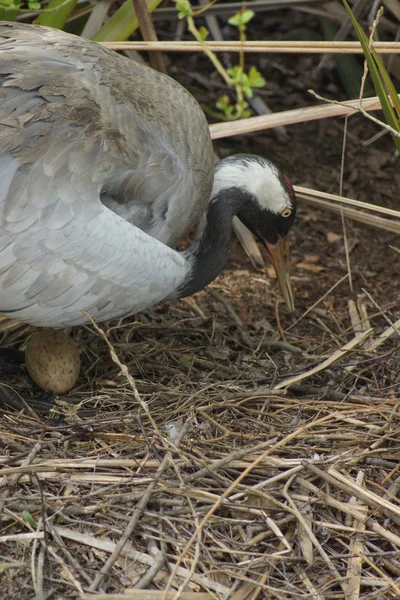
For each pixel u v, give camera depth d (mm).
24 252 8445
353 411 9289
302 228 13555
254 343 11039
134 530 7730
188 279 10180
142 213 9477
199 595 7266
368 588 7605
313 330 11594
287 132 14805
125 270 8875
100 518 7809
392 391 10023
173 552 7676
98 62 9312
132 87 9383
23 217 8375
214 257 10242
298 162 14289
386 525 8039
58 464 8250
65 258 8578
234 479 8398
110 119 8961
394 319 11719
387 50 10625
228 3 14484
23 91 8648
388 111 10078
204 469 8266
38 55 8984
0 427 8867
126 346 10555
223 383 9953
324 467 8484
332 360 10312
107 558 7508
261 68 15430
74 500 7883
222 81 15117
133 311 9414
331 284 12484
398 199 13867
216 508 7863
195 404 9453
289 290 11133
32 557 7324
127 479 8102
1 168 8352
